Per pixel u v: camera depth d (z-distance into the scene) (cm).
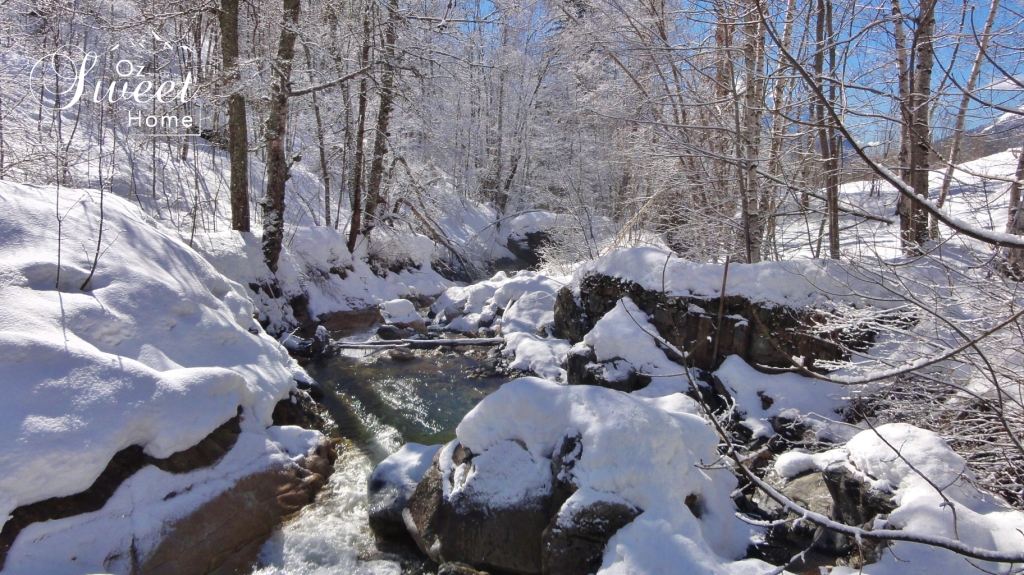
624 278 771
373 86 1230
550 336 979
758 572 318
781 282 625
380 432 670
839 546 366
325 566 438
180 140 1377
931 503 311
